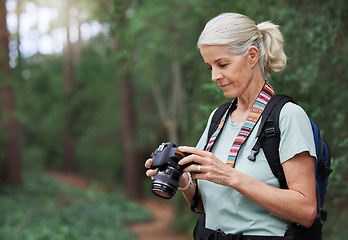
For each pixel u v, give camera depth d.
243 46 1.60
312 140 1.54
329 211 4.13
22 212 12.76
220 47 1.60
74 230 11.79
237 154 1.61
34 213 12.83
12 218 11.71
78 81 25.45
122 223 15.20
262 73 1.70
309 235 1.55
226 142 1.72
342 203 4.10
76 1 16.30
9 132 17.23
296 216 1.46
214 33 1.60
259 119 1.62
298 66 4.55
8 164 17.39
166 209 20.02
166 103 18.75
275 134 1.54
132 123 20.84
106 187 24.36
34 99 25.28
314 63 4.09
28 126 26.05
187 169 1.53
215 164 1.51
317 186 1.62
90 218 14.43
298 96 4.05
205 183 1.74
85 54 26.02
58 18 21.55
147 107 22.16
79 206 16.41
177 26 11.48
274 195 1.46
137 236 13.70
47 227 11.16
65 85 25.19
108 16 6.88
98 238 11.66
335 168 3.57
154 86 17.11
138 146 20.69
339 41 4.45
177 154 1.61
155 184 1.61
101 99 25.14
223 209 1.64
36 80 25.12
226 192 1.64
